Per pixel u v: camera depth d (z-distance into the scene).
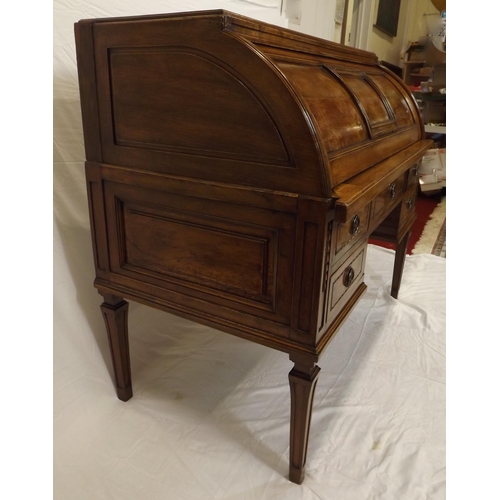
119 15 1.40
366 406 1.53
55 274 1.36
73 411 1.42
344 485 1.22
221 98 0.96
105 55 1.09
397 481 1.24
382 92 1.58
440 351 1.85
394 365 1.76
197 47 0.95
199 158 1.04
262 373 1.69
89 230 1.44
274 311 1.06
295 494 1.19
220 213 1.05
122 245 1.27
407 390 1.62
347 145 1.12
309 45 1.28
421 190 4.36
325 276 0.99
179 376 1.65
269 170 0.95
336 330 1.13
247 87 0.92
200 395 1.55
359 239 1.23
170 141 1.07
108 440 1.34
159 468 1.26
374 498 1.18
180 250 1.17
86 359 1.49
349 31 3.51
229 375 1.67
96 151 1.21
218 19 0.90
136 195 1.18
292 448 1.18
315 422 1.45
